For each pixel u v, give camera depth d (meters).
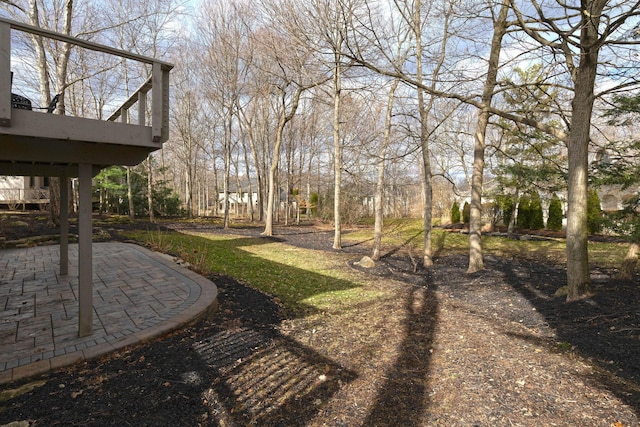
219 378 2.64
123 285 4.95
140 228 13.24
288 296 5.38
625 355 2.96
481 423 2.17
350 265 8.69
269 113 21.09
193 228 15.51
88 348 2.91
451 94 5.43
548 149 10.70
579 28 4.30
